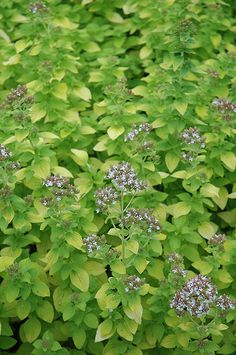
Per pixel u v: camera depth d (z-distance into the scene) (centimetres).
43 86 87
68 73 95
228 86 94
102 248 65
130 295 63
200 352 63
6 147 74
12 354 71
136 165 78
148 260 70
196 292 60
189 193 83
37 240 71
